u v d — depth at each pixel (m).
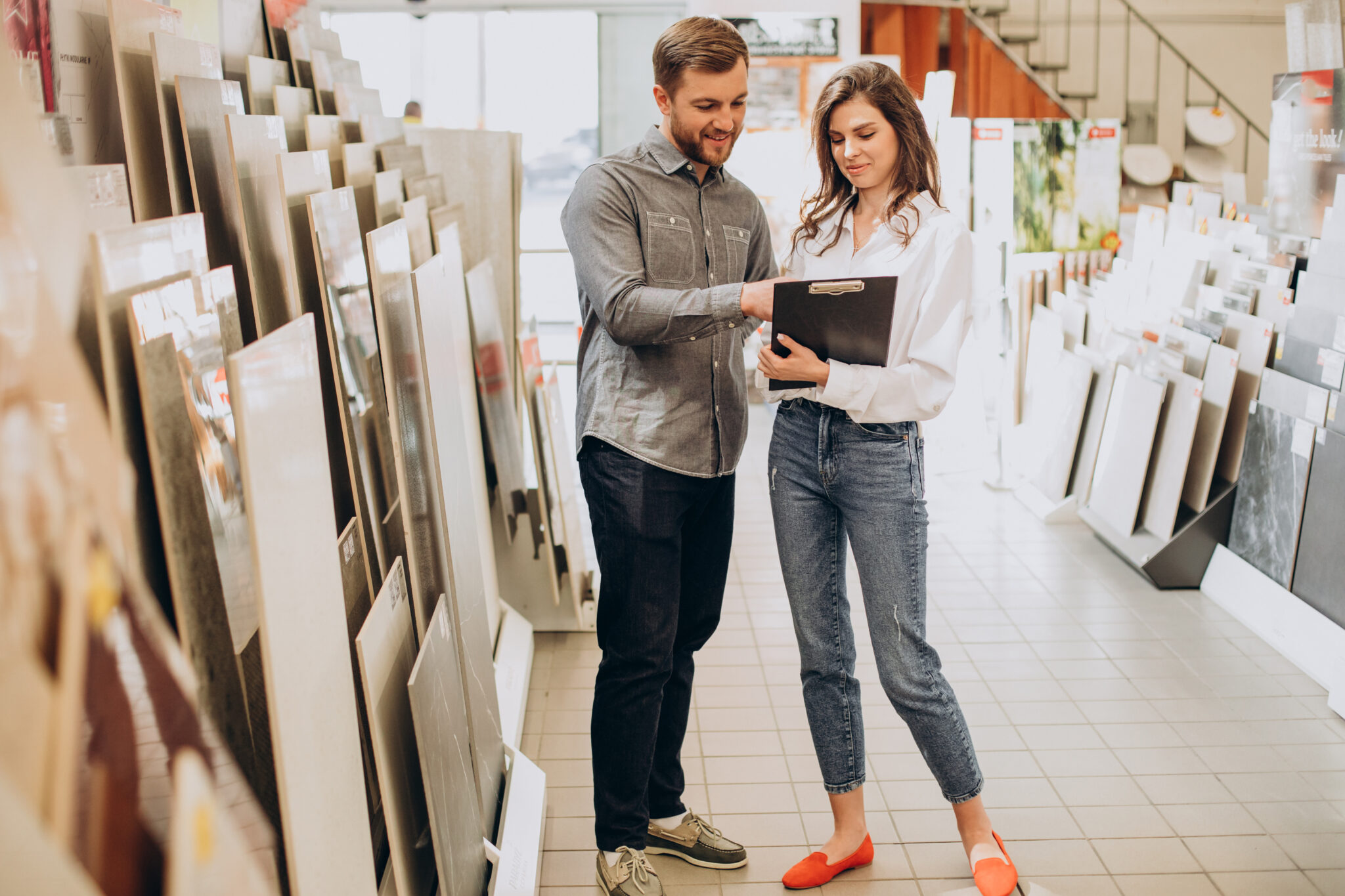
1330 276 3.36
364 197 2.39
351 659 1.50
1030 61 8.01
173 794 0.66
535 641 3.51
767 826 2.50
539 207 8.39
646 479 2.03
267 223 1.64
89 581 0.62
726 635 3.58
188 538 1.15
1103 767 2.74
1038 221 6.05
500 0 7.75
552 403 3.57
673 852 2.37
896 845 2.42
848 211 2.14
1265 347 3.68
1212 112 8.22
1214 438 3.82
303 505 1.27
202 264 1.28
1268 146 8.31
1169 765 2.75
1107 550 4.36
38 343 0.60
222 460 1.28
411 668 1.73
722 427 2.11
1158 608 3.77
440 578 1.98
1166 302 4.48
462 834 1.82
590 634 3.57
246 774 1.27
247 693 1.31
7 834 0.55
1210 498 3.92
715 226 2.08
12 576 0.55
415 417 1.89
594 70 8.01
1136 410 4.21
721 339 2.09
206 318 1.27
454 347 2.48
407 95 8.01
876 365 1.97
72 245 0.66
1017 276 5.50
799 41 6.66
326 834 1.25
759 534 4.61
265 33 2.36
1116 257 6.17
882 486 2.07
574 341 8.27
